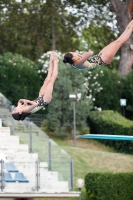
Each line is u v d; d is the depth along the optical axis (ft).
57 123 256.73
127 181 203.10
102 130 260.42
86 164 225.15
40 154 197.98
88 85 271.90
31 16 338.95
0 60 267.80
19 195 170.40
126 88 284.20
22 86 266.36
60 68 261.65
